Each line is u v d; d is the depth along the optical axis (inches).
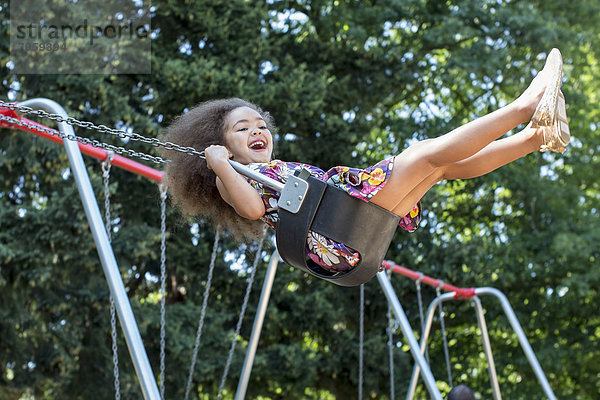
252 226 115.0
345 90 390.3
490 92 479.8
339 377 413.1
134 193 363.3
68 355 342.3
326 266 96.9
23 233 319.0
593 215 454.9
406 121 443.5
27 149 325.1
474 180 440.8
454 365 448.8
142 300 382.9
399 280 397.4
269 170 102.9
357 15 418.0
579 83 495.8
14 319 330.0
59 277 338.6
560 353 428.5
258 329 225.9
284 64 387.5
